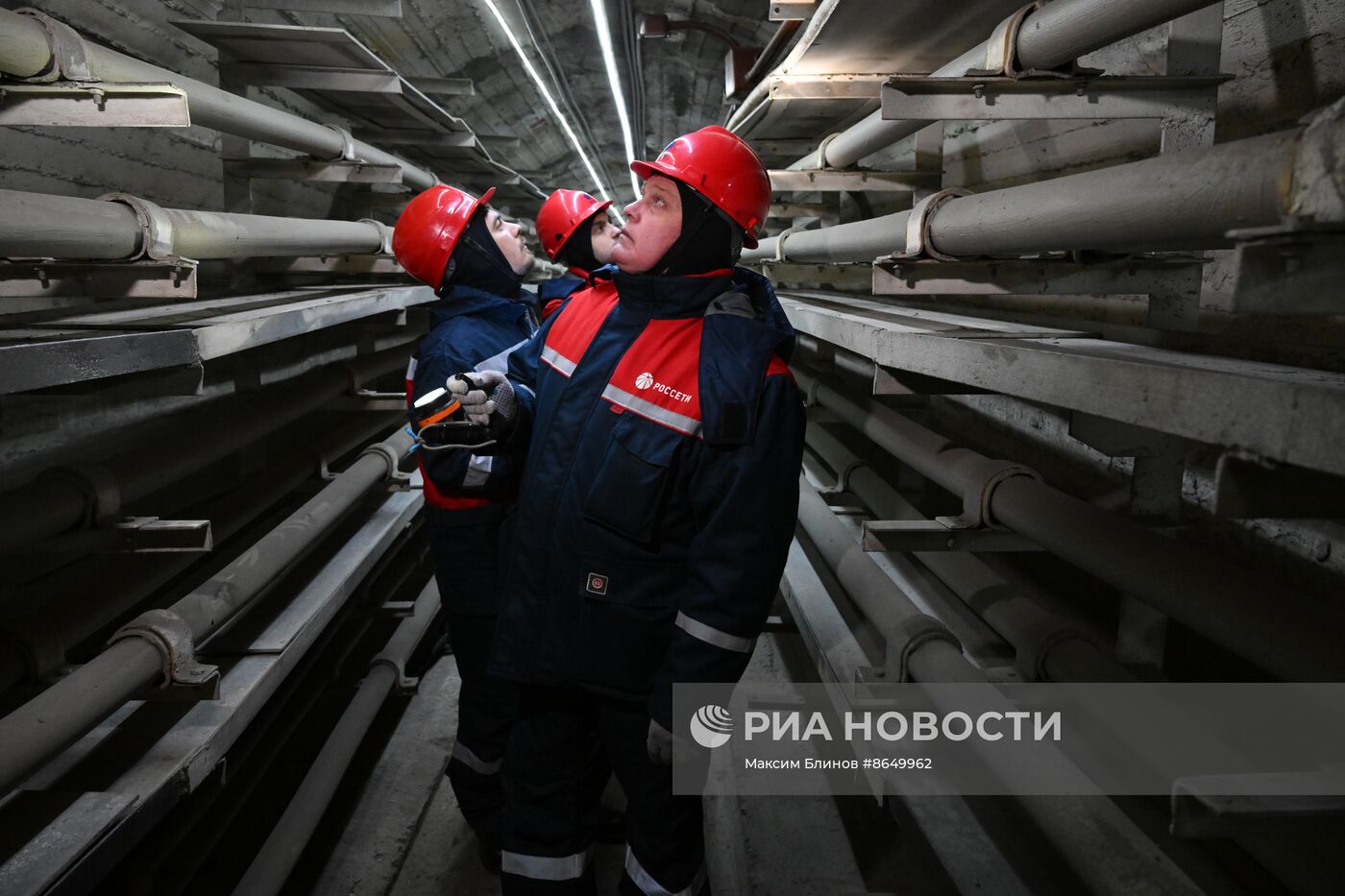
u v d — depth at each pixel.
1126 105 1.63
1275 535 1.67
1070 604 2.33
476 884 2.32
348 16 5.36
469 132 5.14
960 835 1.55
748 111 3.78
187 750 1.58
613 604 1.54
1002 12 2.20
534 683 1.61
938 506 3.44
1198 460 1.86
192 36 3.48
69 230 1.35
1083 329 1.79
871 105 3.51
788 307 3.05
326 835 2.51
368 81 3.42
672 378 1.53
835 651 2.19
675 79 9.41
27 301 2.23
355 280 4.02
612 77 7.96
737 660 1.47
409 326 4.51
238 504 2.62
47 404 2.23
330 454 3.22
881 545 1.87
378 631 3.73
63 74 1.47
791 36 4.55
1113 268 1.71
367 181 3.30
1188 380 0.93
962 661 1.70
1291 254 0.78
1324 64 1.53
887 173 3.26
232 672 1.93
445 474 1.89
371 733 3.05
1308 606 1.09
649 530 1.51
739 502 1.44
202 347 1.58
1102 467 2.28
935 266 1.74
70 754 1.57
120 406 2.56
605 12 6.89
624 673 1.57
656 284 1.56
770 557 1.46
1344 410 0.72
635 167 1.58
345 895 2.28
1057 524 1.53
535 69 8.65
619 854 2.43
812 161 3.35
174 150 3.19
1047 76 1.55
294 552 2.28
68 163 2.58
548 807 1.71
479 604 2.16
